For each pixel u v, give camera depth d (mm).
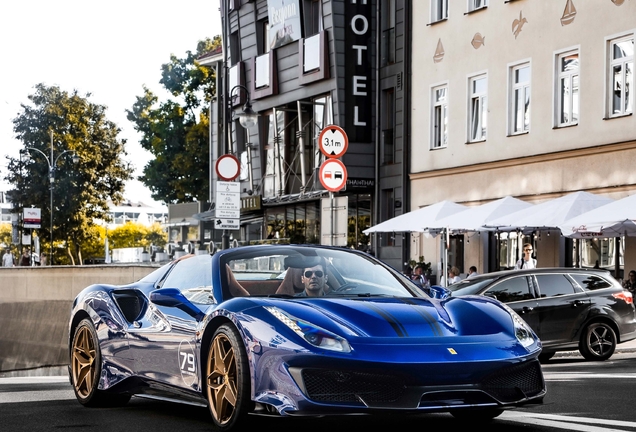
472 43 27625
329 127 16328
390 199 31531
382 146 31625
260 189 37312
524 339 6285
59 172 66250
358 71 31656
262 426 6277
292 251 7398
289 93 34750
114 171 68500
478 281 15617
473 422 6902
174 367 7117
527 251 22484
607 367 13375
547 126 24812
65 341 25156
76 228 66188
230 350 6352
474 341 6074
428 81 29516
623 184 22328
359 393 5797
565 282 15414
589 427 6594
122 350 7906
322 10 32188
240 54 38781
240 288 7051
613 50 22922
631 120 22203
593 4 23359
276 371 5914
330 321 6066
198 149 64062
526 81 25766
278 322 6066
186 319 7004
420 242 29938
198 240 55281
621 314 15445
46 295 27156
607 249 22703
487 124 27062
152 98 66500
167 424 7090
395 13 31062
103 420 7410
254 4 37375
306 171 34125
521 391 6102
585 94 23578
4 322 30922
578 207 20453
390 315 6238
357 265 7422
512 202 23062
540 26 25125
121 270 20750
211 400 6516
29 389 10039
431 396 5859
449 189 28562
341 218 16125
